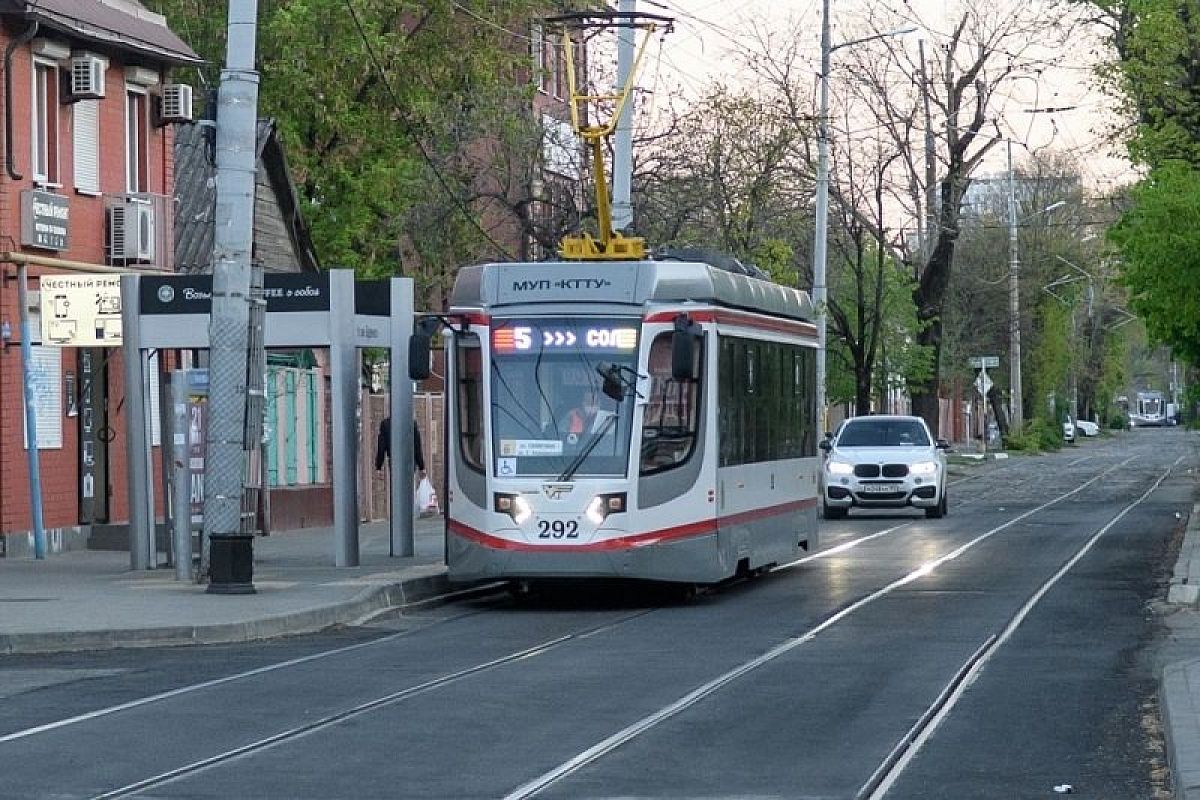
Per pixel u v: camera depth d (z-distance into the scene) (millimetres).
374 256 66562
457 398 31344
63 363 43625
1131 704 19891
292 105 64375
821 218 66500
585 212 58125
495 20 65688
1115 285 46938
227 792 15258
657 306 31031
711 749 17234
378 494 57969
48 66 43094
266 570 35688
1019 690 20938
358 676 22531
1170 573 36719
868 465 57406
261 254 54812
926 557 41750
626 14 42688
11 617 27406
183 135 56000
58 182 43219
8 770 16266
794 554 37438
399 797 15039
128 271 45688
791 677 22094
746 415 33781
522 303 31094
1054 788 15367
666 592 33938
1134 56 48906
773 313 36469
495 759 16734
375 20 63844
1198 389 62938
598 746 17391
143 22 47688
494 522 30375
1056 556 41594
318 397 55656
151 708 19922
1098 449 152875
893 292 86500
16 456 41281
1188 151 47562
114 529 43625
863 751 17094
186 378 33500
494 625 28922
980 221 126500
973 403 164375
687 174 60000
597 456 30375
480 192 60000
